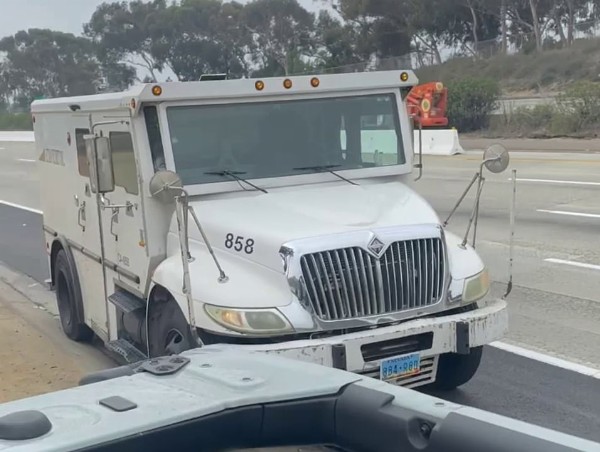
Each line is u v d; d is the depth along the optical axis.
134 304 6.47
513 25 58.53
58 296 8.78
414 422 2.77
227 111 6.12
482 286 5.81
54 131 8.31
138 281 6.32
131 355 6.42
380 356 5.25
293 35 61.28
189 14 61.66
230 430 2.88
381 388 3.02
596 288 9.53
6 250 14.91
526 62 48.16
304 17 61.41
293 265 5.14
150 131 5.97
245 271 5.38
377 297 5.32
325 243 5.22
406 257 5.41
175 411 2.75
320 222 5.49
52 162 8.50
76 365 7.71
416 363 5.36
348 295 5.24
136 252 6.32
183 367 3.28
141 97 5.80
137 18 64.56
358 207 5.83
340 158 6.51
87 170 7.30
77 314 8.12
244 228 5.48
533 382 6.72
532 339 7.80
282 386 3.04
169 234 6.01
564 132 32.28
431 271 5.53
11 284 12.02
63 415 2.70
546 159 23.17
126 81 66.00
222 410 2.84
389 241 5.36
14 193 24.75
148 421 2.65
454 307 5.63
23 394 6.90
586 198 15.76
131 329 6.59
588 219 13.73
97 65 71.25
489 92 36.84
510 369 7.03
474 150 29.27
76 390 3.00
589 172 19.47
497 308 5.73
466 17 58.50
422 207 5.92
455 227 13.84
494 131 35.62
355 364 5.11
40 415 2.56
